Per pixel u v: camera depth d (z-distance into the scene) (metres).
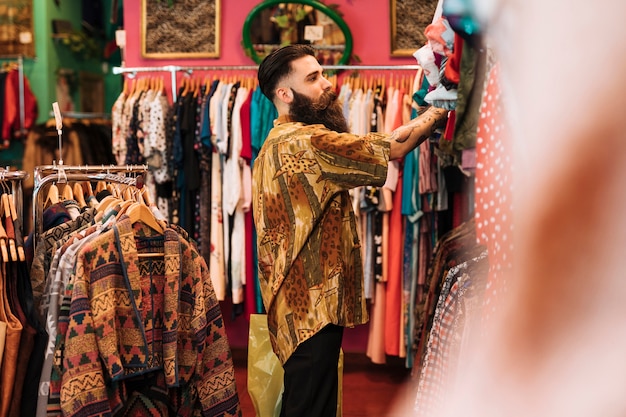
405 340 3.73
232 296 3.84
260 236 2.14
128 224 1.96
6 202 2.01
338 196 2.09
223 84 3.77
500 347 0.23
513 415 0.22
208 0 4.10
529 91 0.22
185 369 2.08
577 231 0.21
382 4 4.02
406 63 4.00
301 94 2.15
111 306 1.90
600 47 0.20
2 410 1.88
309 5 3.97
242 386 3.76
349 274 2.12
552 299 0.21
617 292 0.21
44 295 1.99
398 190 3.63
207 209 3.79
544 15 0.21
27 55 5.59
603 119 0.20
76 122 5.33
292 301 2.05
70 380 1.84
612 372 0.21
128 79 4.13
